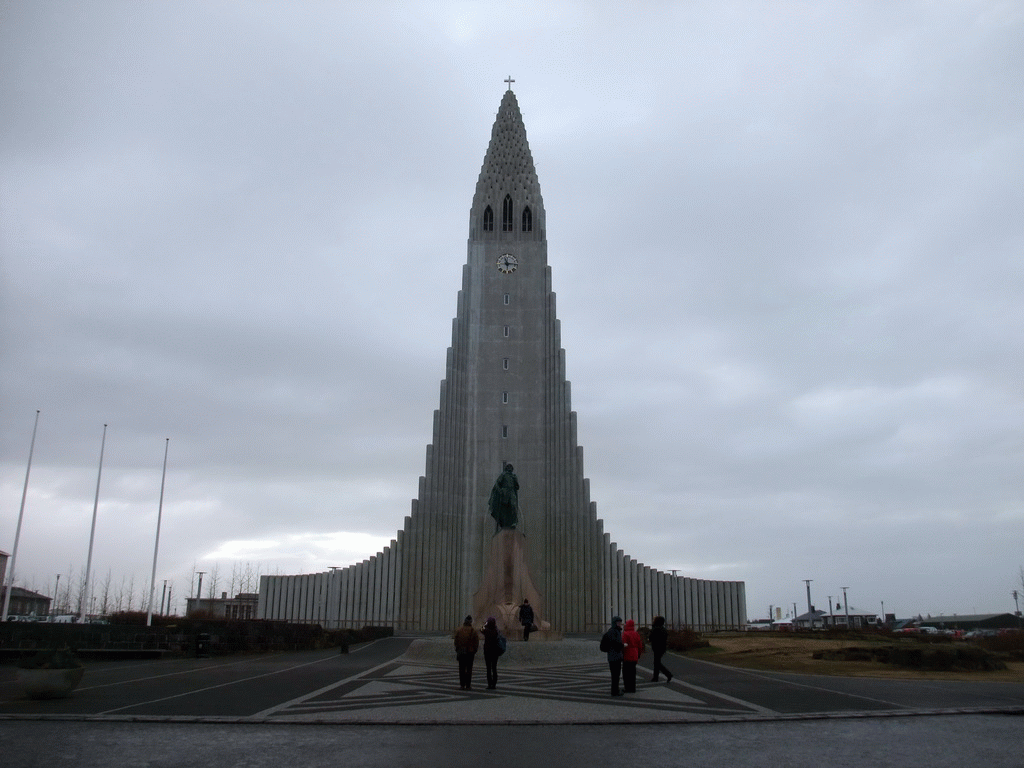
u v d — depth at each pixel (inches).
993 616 4761.3
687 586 3366.1
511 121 3826.3
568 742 561.3
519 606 1627.7
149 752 510.9
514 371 3467.0
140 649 1408.7
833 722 656.4
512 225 3651.6
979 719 675.4
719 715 684.1
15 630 1328.7
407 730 609.3
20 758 488.4
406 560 3223.4
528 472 3356.3
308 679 1006.4
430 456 3324.3
